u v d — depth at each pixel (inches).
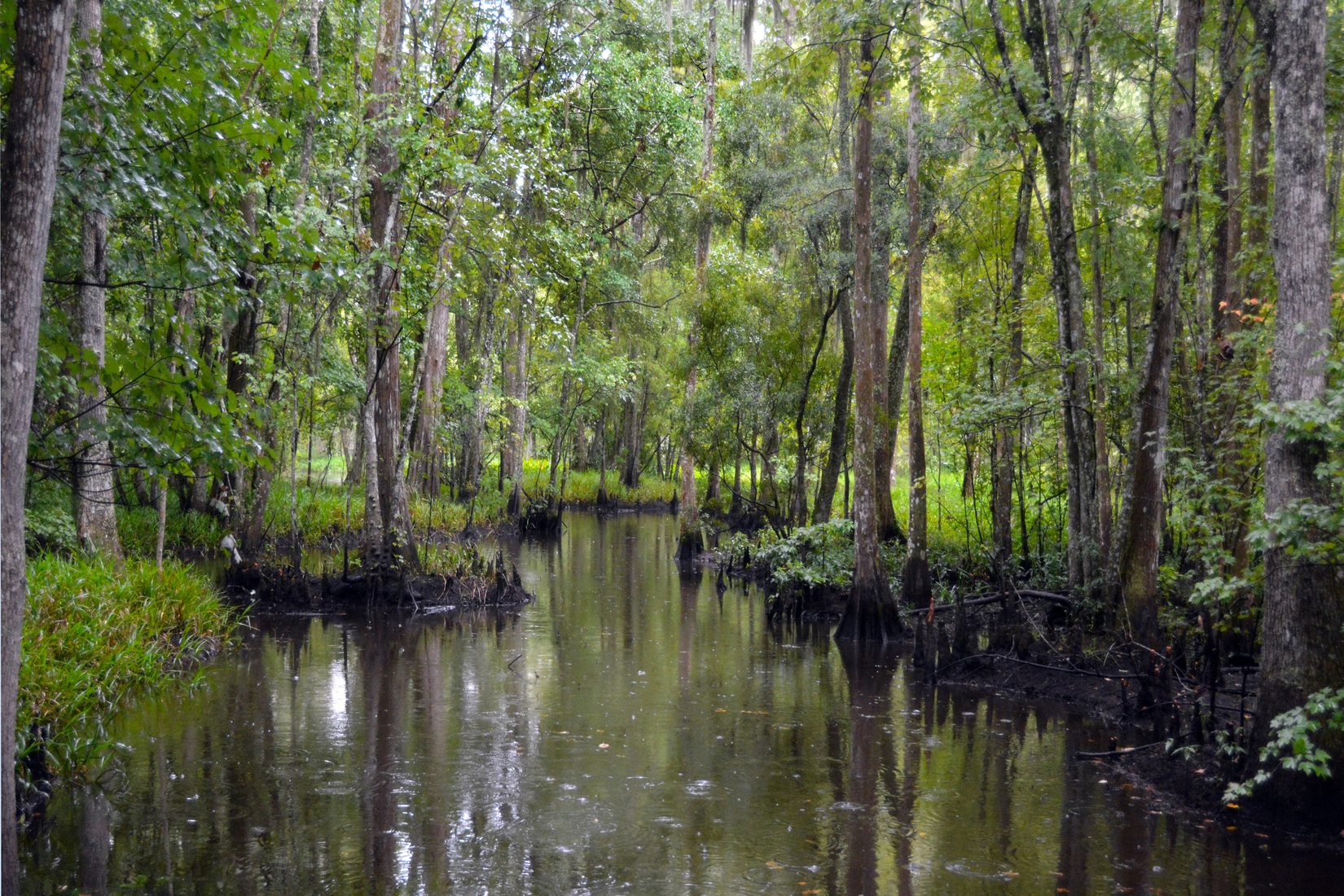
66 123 219.3
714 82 1074.7
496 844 242.5
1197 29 392.2
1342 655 240.1
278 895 210.4
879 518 789.2
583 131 1032.8
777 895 214.2
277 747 323.6
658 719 371.9
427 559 673.6
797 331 815.1
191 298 592.7
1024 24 448.5
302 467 1589.6
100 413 354.0
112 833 245.6
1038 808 274.8
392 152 593.9
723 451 885.2
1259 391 362.3
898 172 758.5
